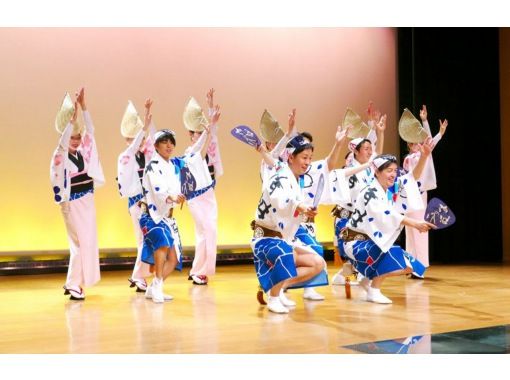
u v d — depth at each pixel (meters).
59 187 4.33
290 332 3.14
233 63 7.28
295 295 4.53
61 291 4.95
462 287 5.00
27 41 6.35
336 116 7.84
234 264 7.24
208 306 4.06
